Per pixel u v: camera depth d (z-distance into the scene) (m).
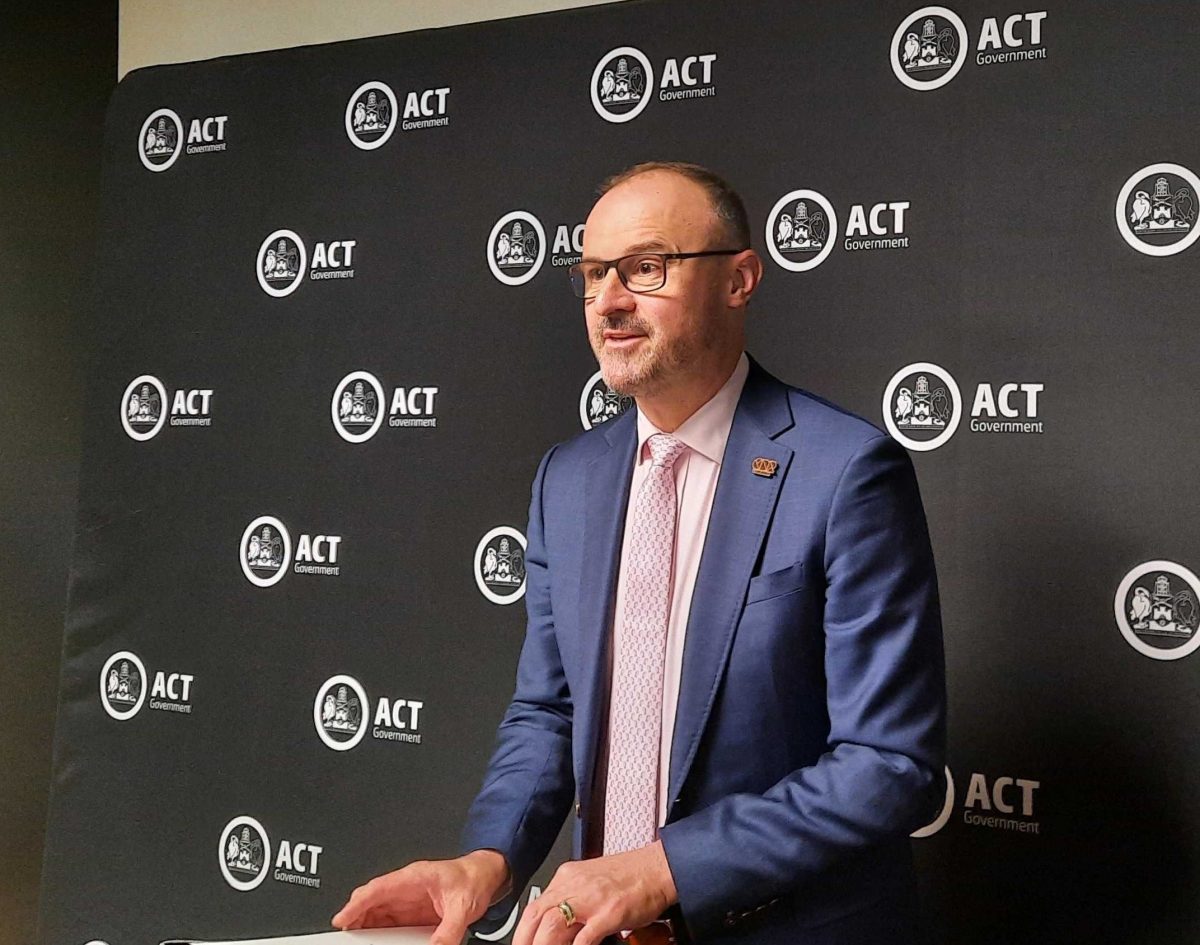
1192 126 1.88
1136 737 1.86
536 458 2.37
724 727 1.46
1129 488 1.89
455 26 2.52
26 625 3.14
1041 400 1.95
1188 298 1.87
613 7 2.35
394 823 2.45
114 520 2.79
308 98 2.65
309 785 2.54
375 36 2.62
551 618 1.72
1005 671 1.95
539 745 1.66
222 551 2.67
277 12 2.75
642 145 2.30
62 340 3.19
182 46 2.85
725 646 1.46
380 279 2.54
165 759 2.69
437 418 2.47
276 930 2.54
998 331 1.99
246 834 2.59
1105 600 1.89
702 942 1.33
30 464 3.15
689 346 1.52
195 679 2.67
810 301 2.13
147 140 2.81
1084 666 1.90
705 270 1.53
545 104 2.40
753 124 2.20
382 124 2.56
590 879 1.32
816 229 2.13
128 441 2.79
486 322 2.44
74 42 3.19
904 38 2.08
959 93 2.04
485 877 1.48
